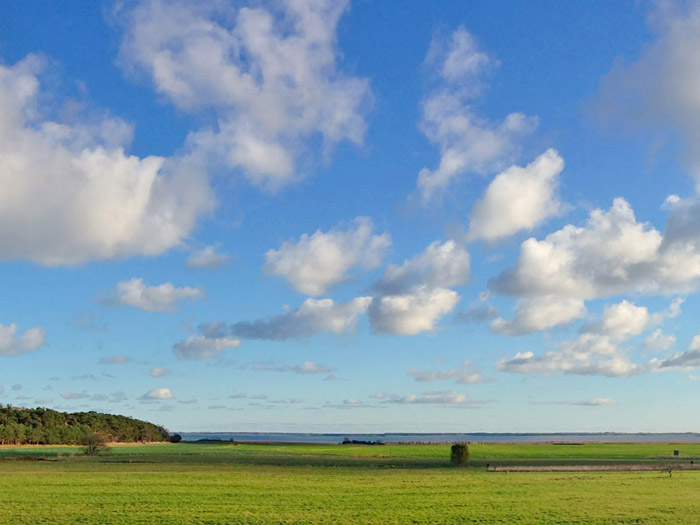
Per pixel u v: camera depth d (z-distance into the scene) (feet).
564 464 335.47
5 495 176.24
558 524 140.97
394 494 185.98
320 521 142.72
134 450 480.23
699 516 150.92
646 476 245.45
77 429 638.53
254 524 138.62
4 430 568.00
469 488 201.26
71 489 189.47
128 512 151.33
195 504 163.73
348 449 526.98
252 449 520.01
